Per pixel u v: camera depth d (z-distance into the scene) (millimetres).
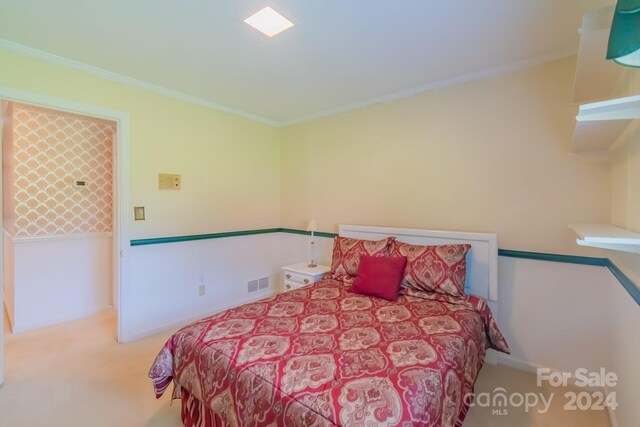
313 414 1088
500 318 2406
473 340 1792
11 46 2066
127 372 2242
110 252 3543
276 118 3791
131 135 2689
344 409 1078
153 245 2867
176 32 1919
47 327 3053
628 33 798
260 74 2523
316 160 3625
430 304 2146
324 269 3273
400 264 2387
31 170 3020
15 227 2936
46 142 3100
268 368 1333
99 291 3480
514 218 2346
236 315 1914
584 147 1918
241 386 1328
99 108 2492
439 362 1395
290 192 3918
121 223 2662
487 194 2463
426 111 2770
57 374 2207
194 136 3137
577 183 2100
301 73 2508
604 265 2010
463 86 2564
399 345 1534
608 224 1926
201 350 1560
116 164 2723
